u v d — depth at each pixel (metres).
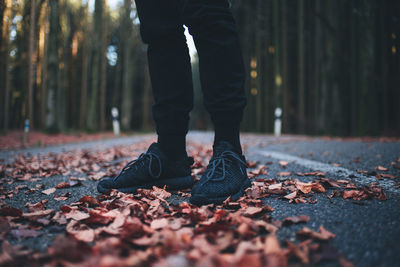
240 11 13.34
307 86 12.02
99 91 16.80
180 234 0.81
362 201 1.16
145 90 19.05
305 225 0.93
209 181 1.19
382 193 1.18
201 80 1.31
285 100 11.86
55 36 11.02
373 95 7.53
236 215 0.95
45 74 13.49
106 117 21.09
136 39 15.48
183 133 1.44
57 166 2.80
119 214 0.98
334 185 1.45
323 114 9.09
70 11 13.54
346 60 9.07
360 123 7.66
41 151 4.83
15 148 5.52
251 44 13.80
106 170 2.48
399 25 9.20
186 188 1.47
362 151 3.00
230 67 1.26
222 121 1.30
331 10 8.68
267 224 0.90
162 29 1.32
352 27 8.59
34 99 15.23
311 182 1.51
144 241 0.80
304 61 12.05
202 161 2.93
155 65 1.38
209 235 0.83
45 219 1.01
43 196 1.46
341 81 8.63
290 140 6.25
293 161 2.60
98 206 1.24
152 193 1.32
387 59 9.51
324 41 9.88
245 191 1.30
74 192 1.53
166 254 0.71
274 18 11.70
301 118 11.27
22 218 1.05
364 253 0.74
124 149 5.00
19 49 12.05
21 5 7.22
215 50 1.25
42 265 0.71
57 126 11.22
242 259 0.60
